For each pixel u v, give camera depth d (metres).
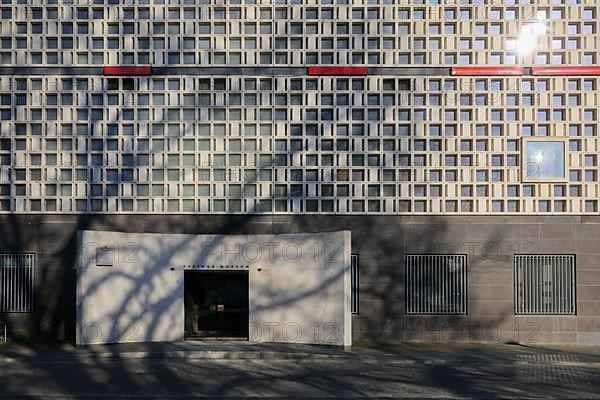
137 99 18.53
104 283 17.27
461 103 18.53
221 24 18.62
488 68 18.39
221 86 18.61
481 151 18.38
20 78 18.59
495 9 18.59
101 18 18.66
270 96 18.56
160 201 18.36
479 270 18.17
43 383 12.45
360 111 18.58
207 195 18.42
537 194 18.28
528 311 18.17
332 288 17.19
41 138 18.48
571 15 18.55
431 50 18.50
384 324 18.08
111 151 18.48
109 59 18.58
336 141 18.52
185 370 13.98
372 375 13.48
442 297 18.20
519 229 18.23
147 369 14.10
